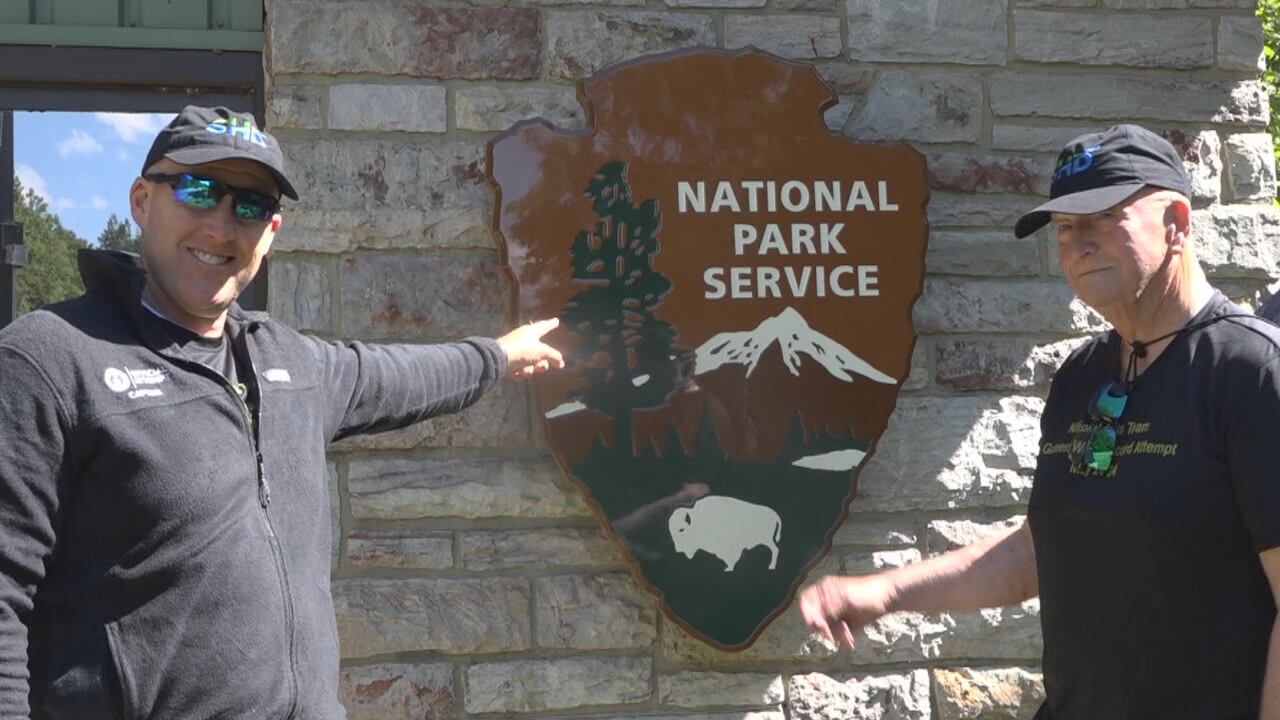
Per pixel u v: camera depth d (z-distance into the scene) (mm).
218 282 2121
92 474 1953
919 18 3414
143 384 2002
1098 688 2283
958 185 3408
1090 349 2490
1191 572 2154
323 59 3129
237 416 2082
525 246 3092
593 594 3154
